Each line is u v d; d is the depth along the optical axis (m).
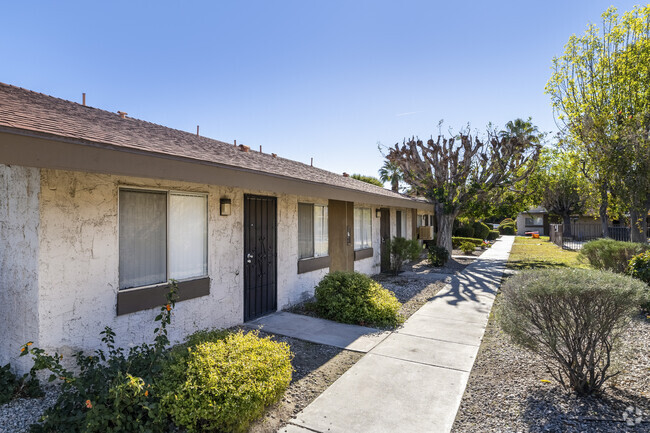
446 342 5.64
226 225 6.14
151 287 4.85
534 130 19.11
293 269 7.93
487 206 17.91
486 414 3.51
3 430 3.09
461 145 17.44
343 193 8.30
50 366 3.16
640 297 3.55
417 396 3.87
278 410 3.54
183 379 3.18
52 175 3.85
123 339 4.53
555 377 3.99
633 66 14.51
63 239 3.95
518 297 3.95
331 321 6.73
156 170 4.00
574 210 32.66
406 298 8.93
